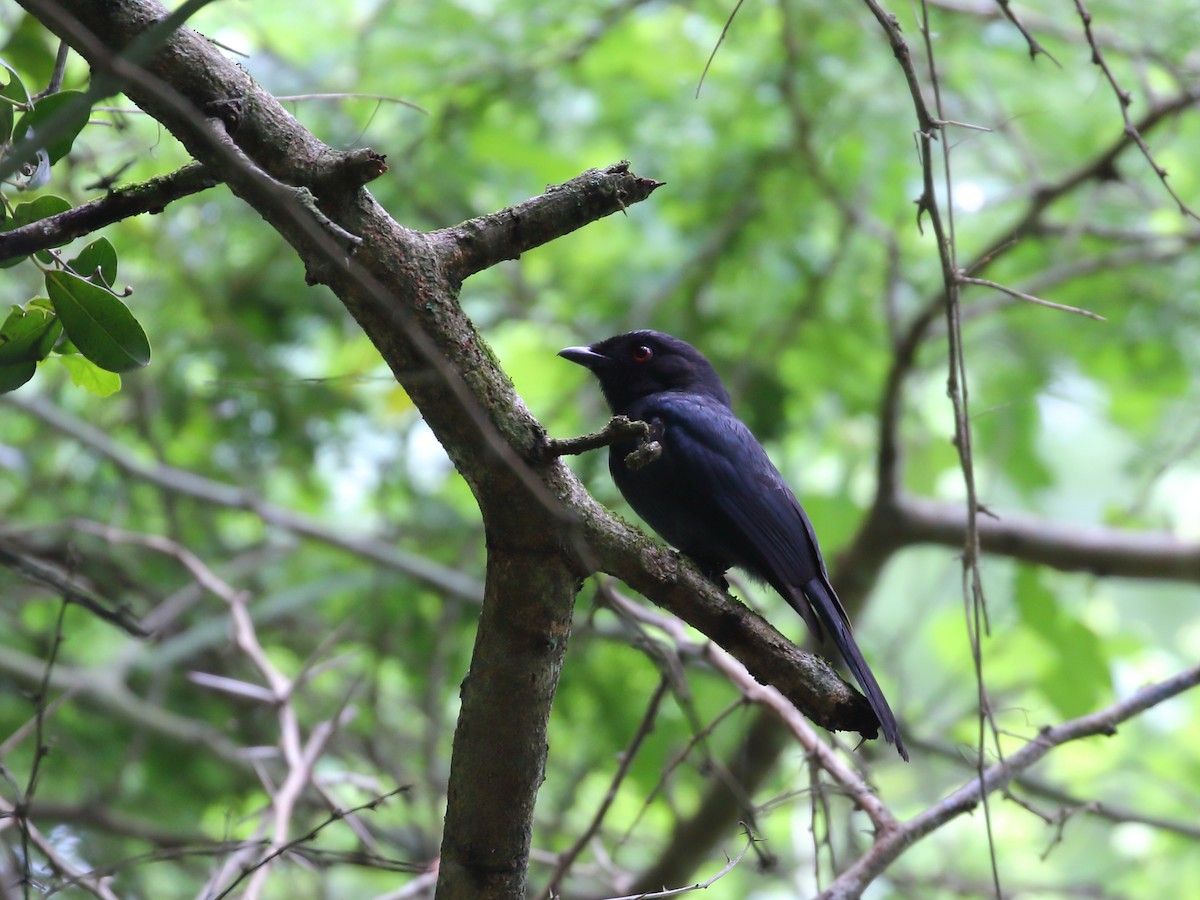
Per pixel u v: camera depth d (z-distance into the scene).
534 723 5.07
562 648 5.06
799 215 12.96
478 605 11.83
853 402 14.33
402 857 11.50
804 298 13.24
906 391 14.02
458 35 12.41
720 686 11.62
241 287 12.91
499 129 13.19
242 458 13.55
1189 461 14.96
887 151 12.18
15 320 5.32
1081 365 14.90
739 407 12.91
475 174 13.15
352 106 12.49
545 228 4.84
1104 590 18.22
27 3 3.92
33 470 13.68
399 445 13.38
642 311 13.15
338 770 12.96
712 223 13.09
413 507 13.48
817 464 16.09
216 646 12.83
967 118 13.21
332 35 13.34
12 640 12.52
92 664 13.16
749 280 13.34
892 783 13.96
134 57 3.81
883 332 13.88
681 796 13.43
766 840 6.90
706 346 13.16
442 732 12.22
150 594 12.84
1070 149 14.10
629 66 13.55
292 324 13.40
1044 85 13.56
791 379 14.16
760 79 12.48
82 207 4.73
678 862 11.42
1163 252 13.08
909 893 11.13
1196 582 12.96
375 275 4.61
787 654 5.23
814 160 12.34
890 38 6.03
